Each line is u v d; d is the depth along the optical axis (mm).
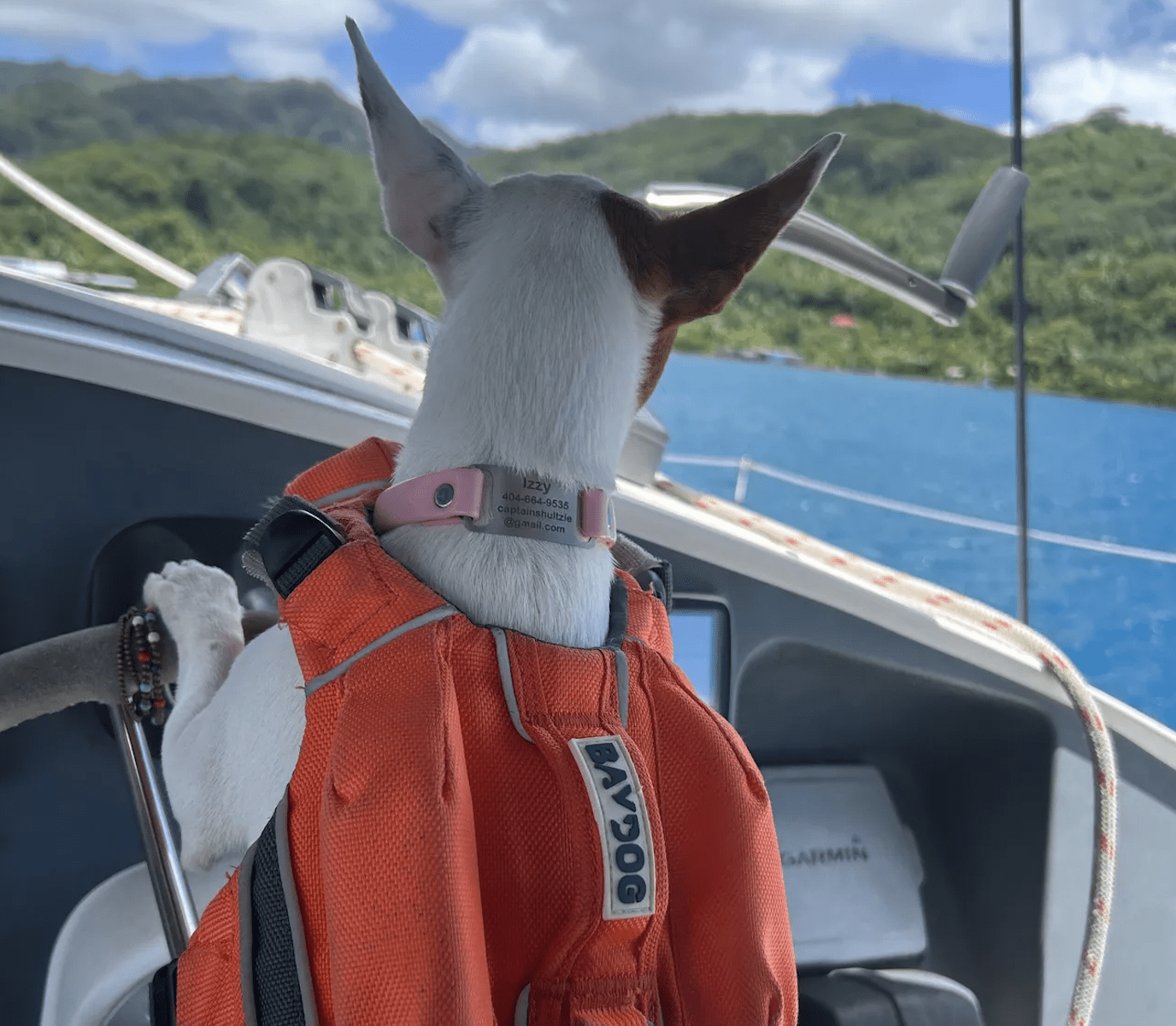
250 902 811
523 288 960
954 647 1798
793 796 1856
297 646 860
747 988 841
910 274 1803
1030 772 1851
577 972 792
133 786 1148
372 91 1021
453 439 946
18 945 1394
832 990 1676
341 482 1048
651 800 823
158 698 1172
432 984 708
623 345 979
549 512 939
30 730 1393
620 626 975
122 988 1350
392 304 2146
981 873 1894
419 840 732
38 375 1370
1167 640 8531
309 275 2023
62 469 1386
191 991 870
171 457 1419
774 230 989
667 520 1650
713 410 24625
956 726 1880
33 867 1399
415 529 950
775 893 871
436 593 900
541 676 846
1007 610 10625
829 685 1818
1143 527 14578
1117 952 1883
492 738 818
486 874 792
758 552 1693
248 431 1440
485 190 1018
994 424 24781
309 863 795
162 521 1422
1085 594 10625
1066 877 1851
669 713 897
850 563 1849
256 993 792
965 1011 1680
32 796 1397
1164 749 1898
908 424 24766
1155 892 1896
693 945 857
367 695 806
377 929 726
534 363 944
